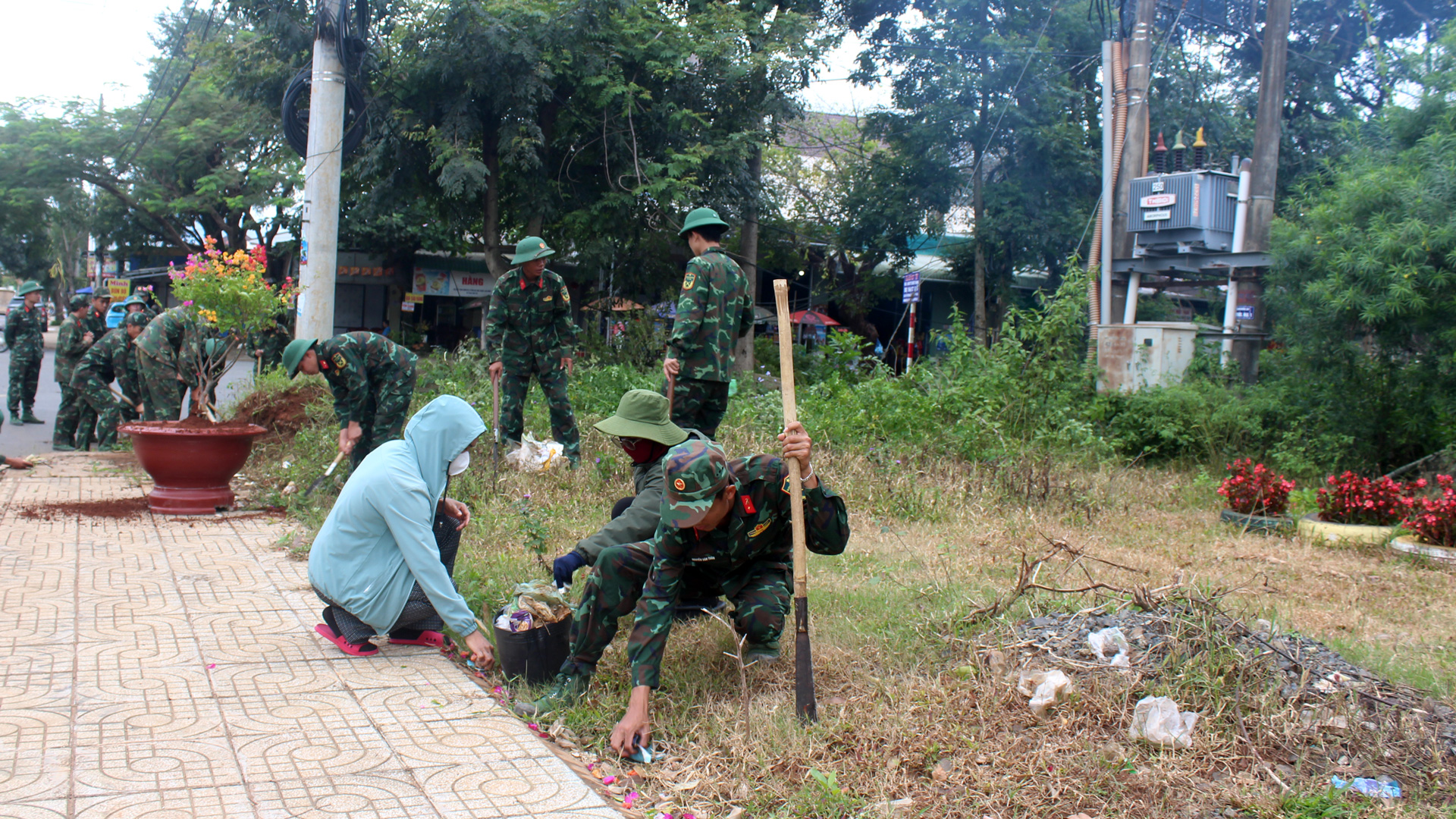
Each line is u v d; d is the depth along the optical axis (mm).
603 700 3744
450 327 31703
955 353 11266
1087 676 3701
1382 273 8047
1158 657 3775
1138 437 10453
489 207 18094
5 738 3221
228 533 6625
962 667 3889
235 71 18078
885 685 3875
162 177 30594
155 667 3982
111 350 10805
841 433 9516
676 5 19250
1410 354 8680
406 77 16875
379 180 18172
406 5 16312
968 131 21906
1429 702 3523
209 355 8664
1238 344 11406
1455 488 7320
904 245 24562
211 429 7219
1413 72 9086
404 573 4297
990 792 3051
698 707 3732
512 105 16859
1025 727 3459
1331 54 20609
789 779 3160
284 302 9031
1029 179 22047
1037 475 8266
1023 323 11617
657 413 4684
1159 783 3076
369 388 7160
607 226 18438
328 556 4219
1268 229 11477
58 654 4070
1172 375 11195
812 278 27250
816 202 26984
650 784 3160
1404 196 8086
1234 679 3584
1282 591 5527
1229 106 21609
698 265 6559
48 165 28297
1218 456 9875
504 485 7719
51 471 9109
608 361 16953
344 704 3682
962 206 24375
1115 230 12430
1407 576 5996
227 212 31125
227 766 3100
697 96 18312
